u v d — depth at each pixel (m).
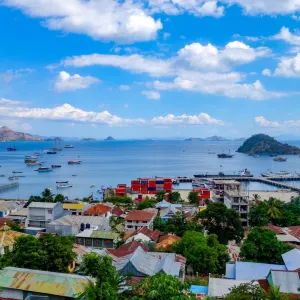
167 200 181.12
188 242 77.06
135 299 35.47
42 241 59.84
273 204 129.62
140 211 122.50
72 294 44.84
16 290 46.97
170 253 70.25
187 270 71.44
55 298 45.69
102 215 128.62
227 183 183.12
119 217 134.88
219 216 97.38
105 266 44.12
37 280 47.72
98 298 34.22
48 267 57.09
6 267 52.84
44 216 110.12
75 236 93.50
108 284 35.88
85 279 47.56
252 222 123.56
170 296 30.80
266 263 68.25
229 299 38.84
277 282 49.97
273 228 105.50
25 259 57.06
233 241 105.50
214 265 70.56
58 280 47.44
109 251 75.50
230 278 61.62
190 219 120.94
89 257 46.53
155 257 65.00
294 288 48.53
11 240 76.88
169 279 32.16
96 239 92.50
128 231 115.25
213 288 51.28
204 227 104.06
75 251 66.88
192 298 33.81
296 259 63.50
